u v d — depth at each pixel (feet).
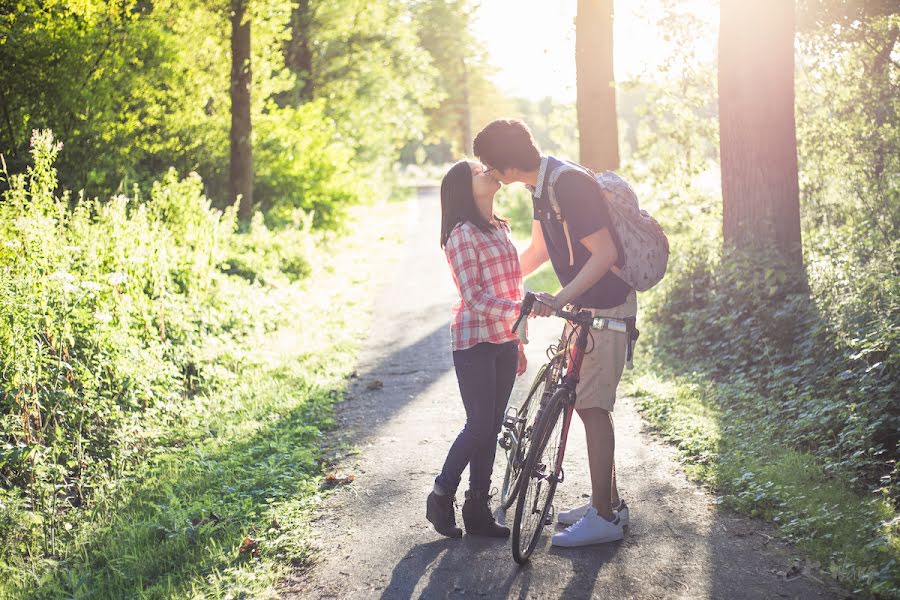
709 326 24.67
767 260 24.00
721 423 18.28
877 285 19.03
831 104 35.60
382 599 11.32
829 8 36.06
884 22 34.81
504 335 12.75
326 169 65.67
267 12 54.19
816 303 21.53
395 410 21.85
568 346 12.72
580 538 12.53
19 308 16.89
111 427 18.10
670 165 38.06
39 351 16.87
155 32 43.39
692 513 13.65
